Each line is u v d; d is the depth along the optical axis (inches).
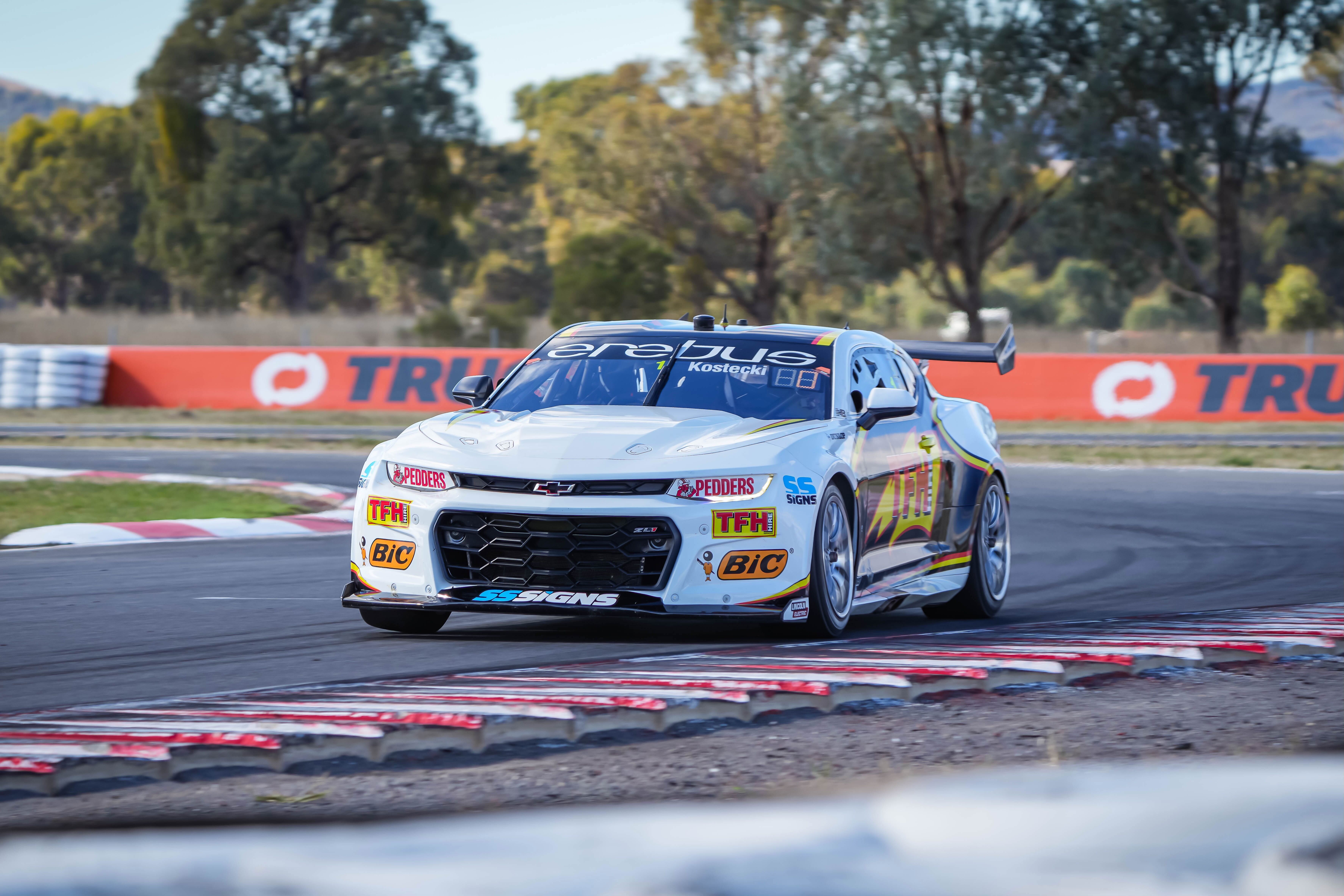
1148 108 5236.2
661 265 6732.3
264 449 2817.4
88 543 1536.7
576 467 887.7
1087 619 1076.5
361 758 579.8
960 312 5654.5
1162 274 5669.3
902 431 1055.0
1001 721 665.0
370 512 921.5
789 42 5295.3
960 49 4849.9
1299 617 994.1
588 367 1037.8
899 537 1026.1
